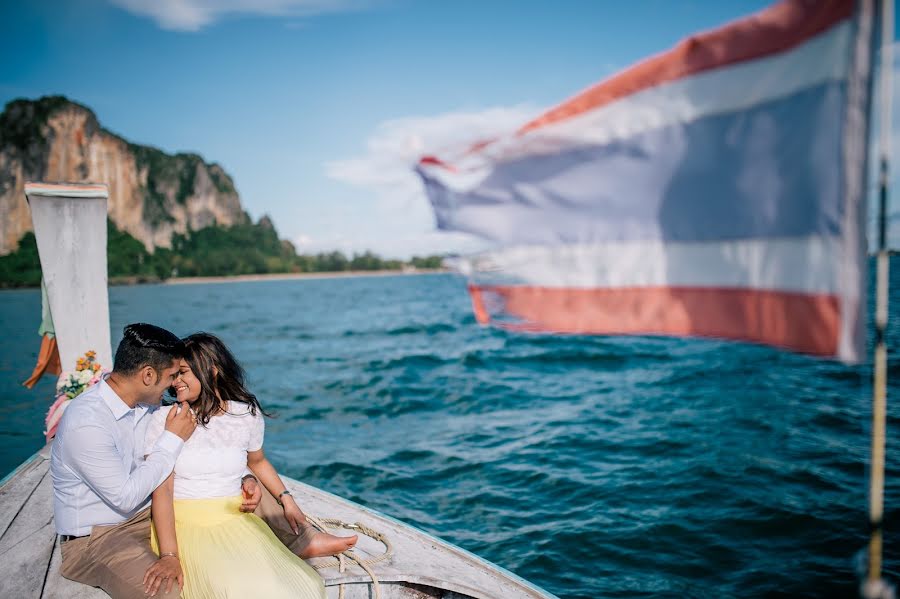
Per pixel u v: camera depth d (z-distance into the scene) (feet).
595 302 5.26
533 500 21.29
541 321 5.40
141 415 10.64
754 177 4.63
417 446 27.81
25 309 174.19
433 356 53.62
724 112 4.69
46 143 496.23
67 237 16.56
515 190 5.33
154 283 524.93
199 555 9.58
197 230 619.26
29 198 16.17
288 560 9.89
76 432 9.57
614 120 5.02
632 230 5.10
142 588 9.37
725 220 4.77
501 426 30.40
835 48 4.30
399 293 228.02
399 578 10.96
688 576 16.24
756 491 20.48
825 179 4.37
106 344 17.12
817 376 37.01
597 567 16.92
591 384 39.19
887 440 24.76
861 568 4.76
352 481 23.80
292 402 37.91
